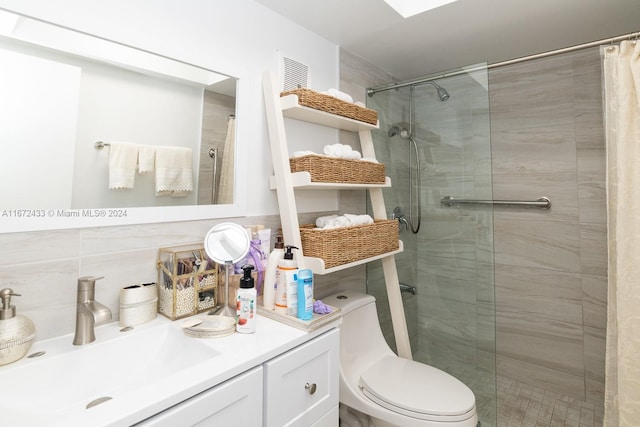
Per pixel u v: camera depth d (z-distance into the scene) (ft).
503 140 7.42
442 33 5.75
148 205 3.56
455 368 6.13
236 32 4.41
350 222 4.96
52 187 2.94
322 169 4.48
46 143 2.91
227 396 2.52
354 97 6.53
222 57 4.23
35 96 2.86
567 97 6.66
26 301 2.86
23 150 2.80
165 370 3.11
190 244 3.94
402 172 6.49
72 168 3.06
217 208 4.13
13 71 2.75
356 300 5.48
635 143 4.43
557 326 6.87
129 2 3.39
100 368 2.90
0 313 2.57
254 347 2.94
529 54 6.70
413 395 4.30
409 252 6.54
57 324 3.03
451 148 5.98
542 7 4.98
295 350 3.14
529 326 7.19
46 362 2.63
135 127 3.46
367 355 5.32
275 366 2.91
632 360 4.35
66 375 2.72
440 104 6.04
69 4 3.01
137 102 3.47
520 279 7.29
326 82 5.88
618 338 4.49
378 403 4.34
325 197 5.78
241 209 4.38
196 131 3.95
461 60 6.98
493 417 5.68
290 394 3.09
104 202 3.25
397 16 5.18
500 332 7.55
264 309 3.78
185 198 3.85
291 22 5.21
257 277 4.05
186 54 3.83
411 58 6.81
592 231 6.48
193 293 3.69
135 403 2.08
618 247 4.51
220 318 3.42
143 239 3.57
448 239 6.13
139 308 3.37
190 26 3.91
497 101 7.48
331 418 3.64
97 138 3.21
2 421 2.29
